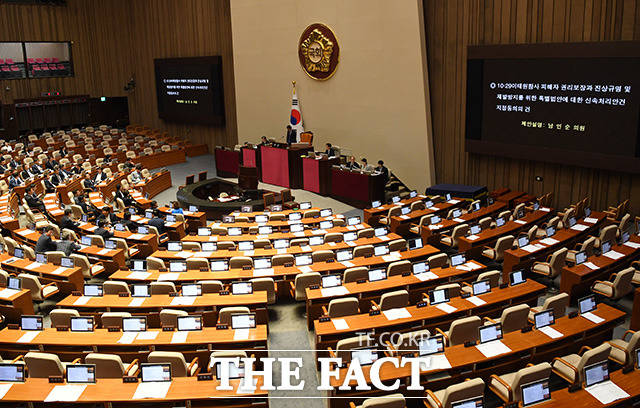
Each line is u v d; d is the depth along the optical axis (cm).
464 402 712
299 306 1225
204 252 1345
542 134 1741
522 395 718
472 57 1859
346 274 1124
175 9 3153
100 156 2925
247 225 1616
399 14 1995
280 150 2245
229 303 1035
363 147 2253
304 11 2319
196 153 3169
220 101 2977
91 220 1767
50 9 3412
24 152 2869
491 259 1423
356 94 2219
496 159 1916
